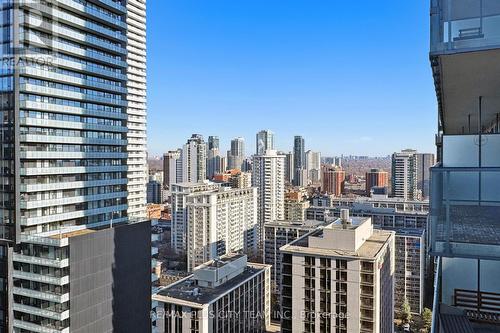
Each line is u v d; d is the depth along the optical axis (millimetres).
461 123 17344
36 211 43906
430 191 9797
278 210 164375
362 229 55062
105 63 53406
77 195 48969
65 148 47781
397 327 90938
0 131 41562
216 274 67562
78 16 49688
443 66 9328
